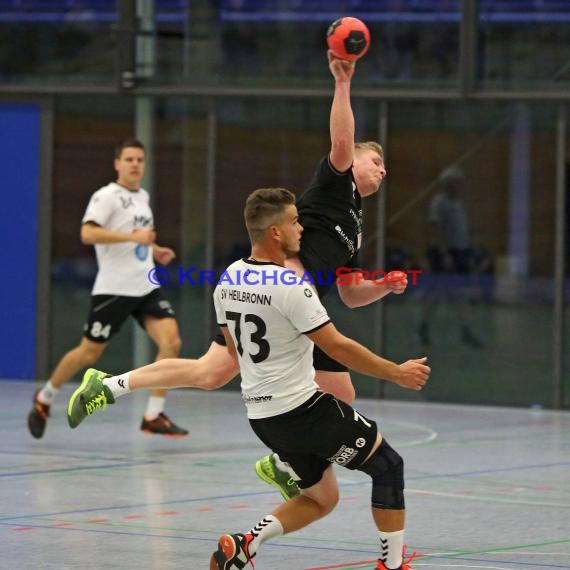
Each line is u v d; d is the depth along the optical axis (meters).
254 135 32.59
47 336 34.28
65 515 17.09
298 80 32.12
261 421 13.18
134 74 32.97
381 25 31.50
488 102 30.78
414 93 31.17
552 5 30.36
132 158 24.52
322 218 15.42
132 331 33.34
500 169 30.89
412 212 31.47
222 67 32.69
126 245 24.34
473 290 31.12
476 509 17.92
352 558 14.62
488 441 25.14
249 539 13.13
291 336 12.98
